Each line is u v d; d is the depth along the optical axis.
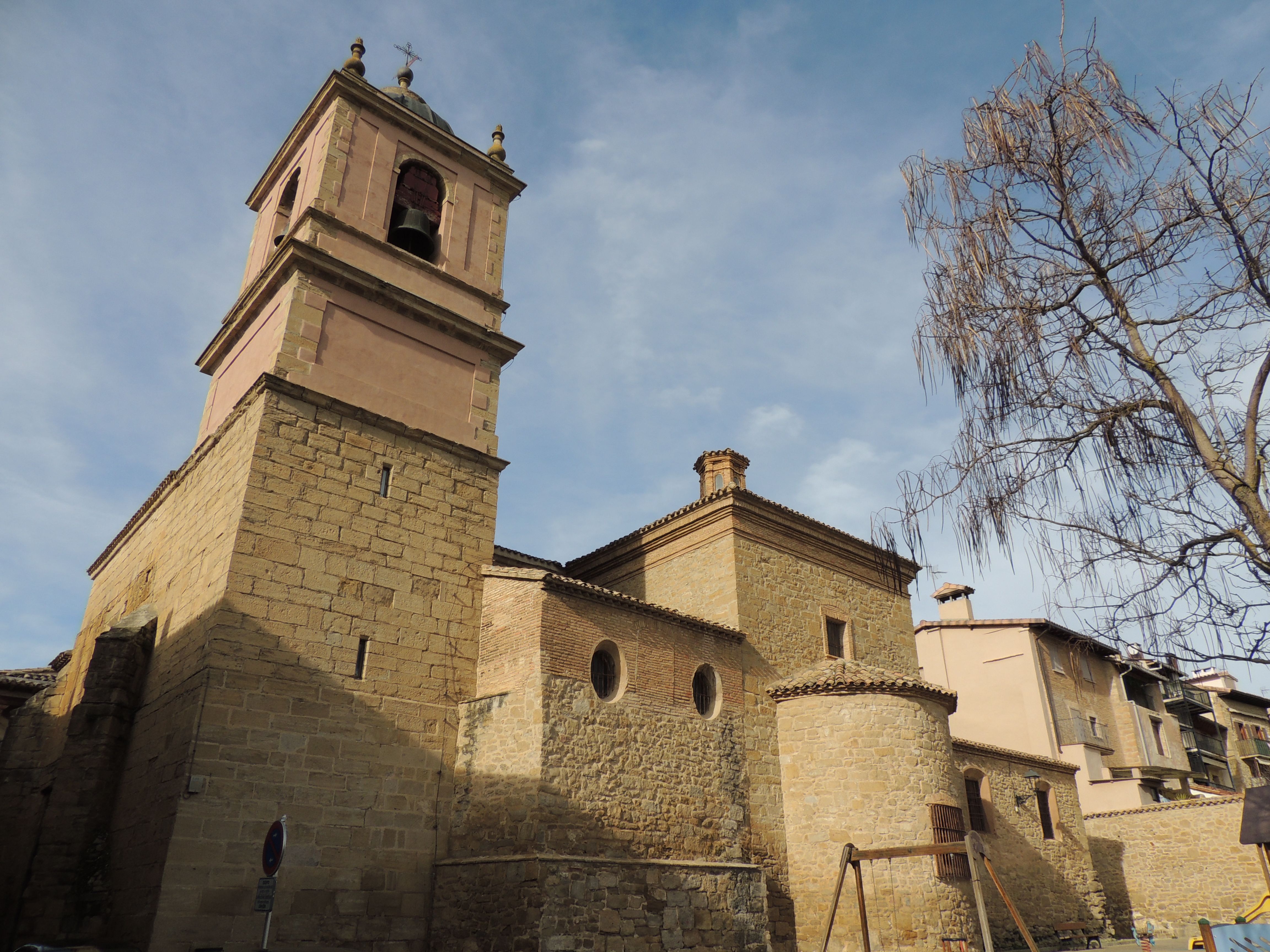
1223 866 28.91
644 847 17.39
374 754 16.67
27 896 15.95
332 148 21.14
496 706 17.62
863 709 21.02
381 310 20.42
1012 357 7.50
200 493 19.19
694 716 19.92
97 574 26.34
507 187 24.77
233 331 21.44
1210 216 6.89
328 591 17.16
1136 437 7.14
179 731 15.37
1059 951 24.28
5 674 27.39
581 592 18.56
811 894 20.02
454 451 20.41
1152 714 39.62
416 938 16.09
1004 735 34.47
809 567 25.02
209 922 13.96
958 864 19.98
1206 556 6.71
